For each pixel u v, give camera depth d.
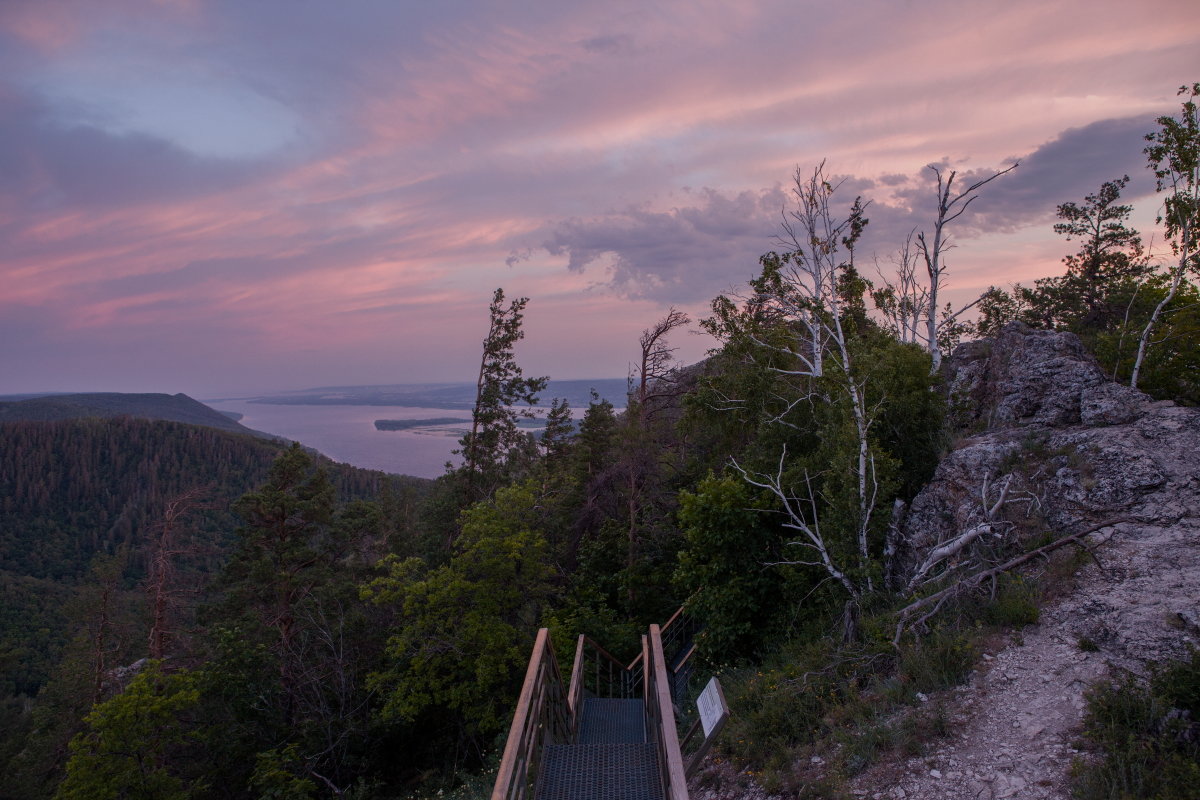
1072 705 6.34
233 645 21.89
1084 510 9.19
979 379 15.72
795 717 8.20
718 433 21.19
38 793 27.95
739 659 12.95
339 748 21.12
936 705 7.12
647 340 26.25
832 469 12.63
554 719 7.95
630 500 21.22
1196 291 14.88
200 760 22.23
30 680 52.44
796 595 12.86
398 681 20.31
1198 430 9.47
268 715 21.78
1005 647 7.69
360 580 28.73
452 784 18.39
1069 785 5.40
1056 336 13.41
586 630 19.14
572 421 38.78
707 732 6.63
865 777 6.48
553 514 25.98
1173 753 5.12
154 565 27.05
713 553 14.12
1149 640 6.64
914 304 21.45
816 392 16.39
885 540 12.04
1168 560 7.65
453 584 19.41
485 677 18.31
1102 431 10.33
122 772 18.27
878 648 8.59
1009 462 10.70
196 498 28.83
